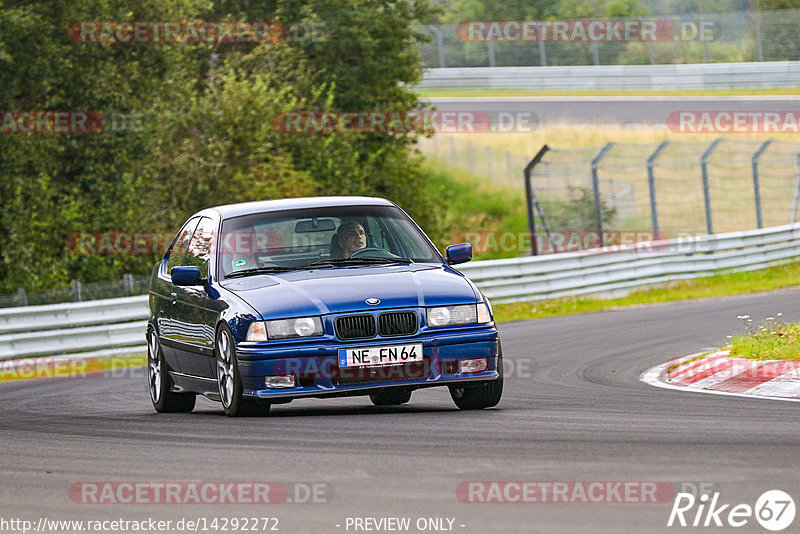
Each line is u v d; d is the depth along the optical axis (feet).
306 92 389.60
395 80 422.00
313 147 372.79
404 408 110.01
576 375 139.23
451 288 101.55
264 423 94.53
